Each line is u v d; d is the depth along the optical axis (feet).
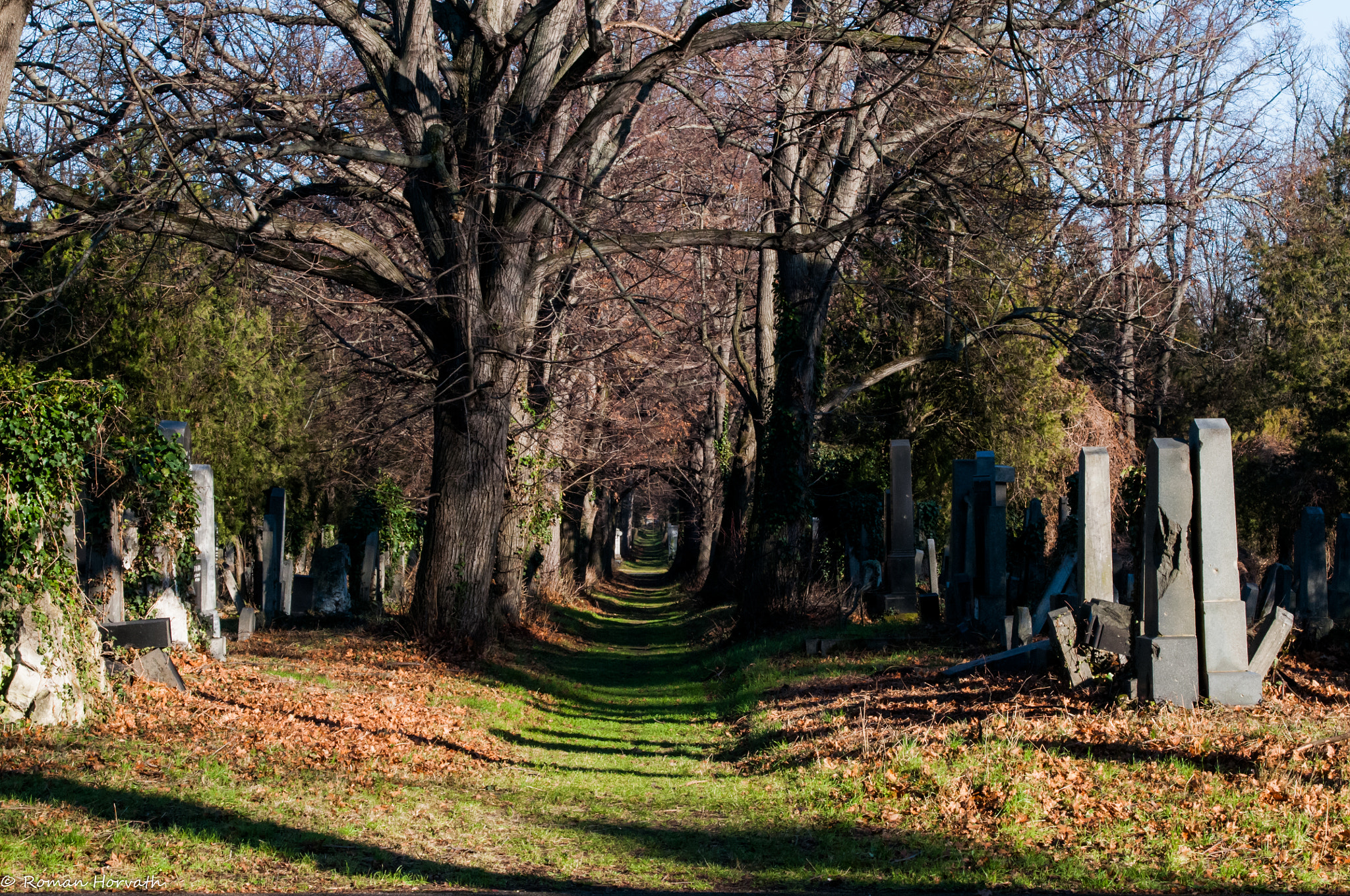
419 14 54.44
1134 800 24.17
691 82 62.75
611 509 184.34
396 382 64.75
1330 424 103.55
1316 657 39.09
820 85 64.08
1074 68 52.75
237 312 81.71
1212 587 31.76
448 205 53.47
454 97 58.90
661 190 68.23
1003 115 54.90
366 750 32.86
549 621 89.45
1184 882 19.13
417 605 59.26
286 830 23.08
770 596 70.28
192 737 30.99
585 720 50.37
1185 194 58.80
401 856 22.30
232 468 83.71
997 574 51.57
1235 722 29.45
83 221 44.98
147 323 73.72
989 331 67.46
